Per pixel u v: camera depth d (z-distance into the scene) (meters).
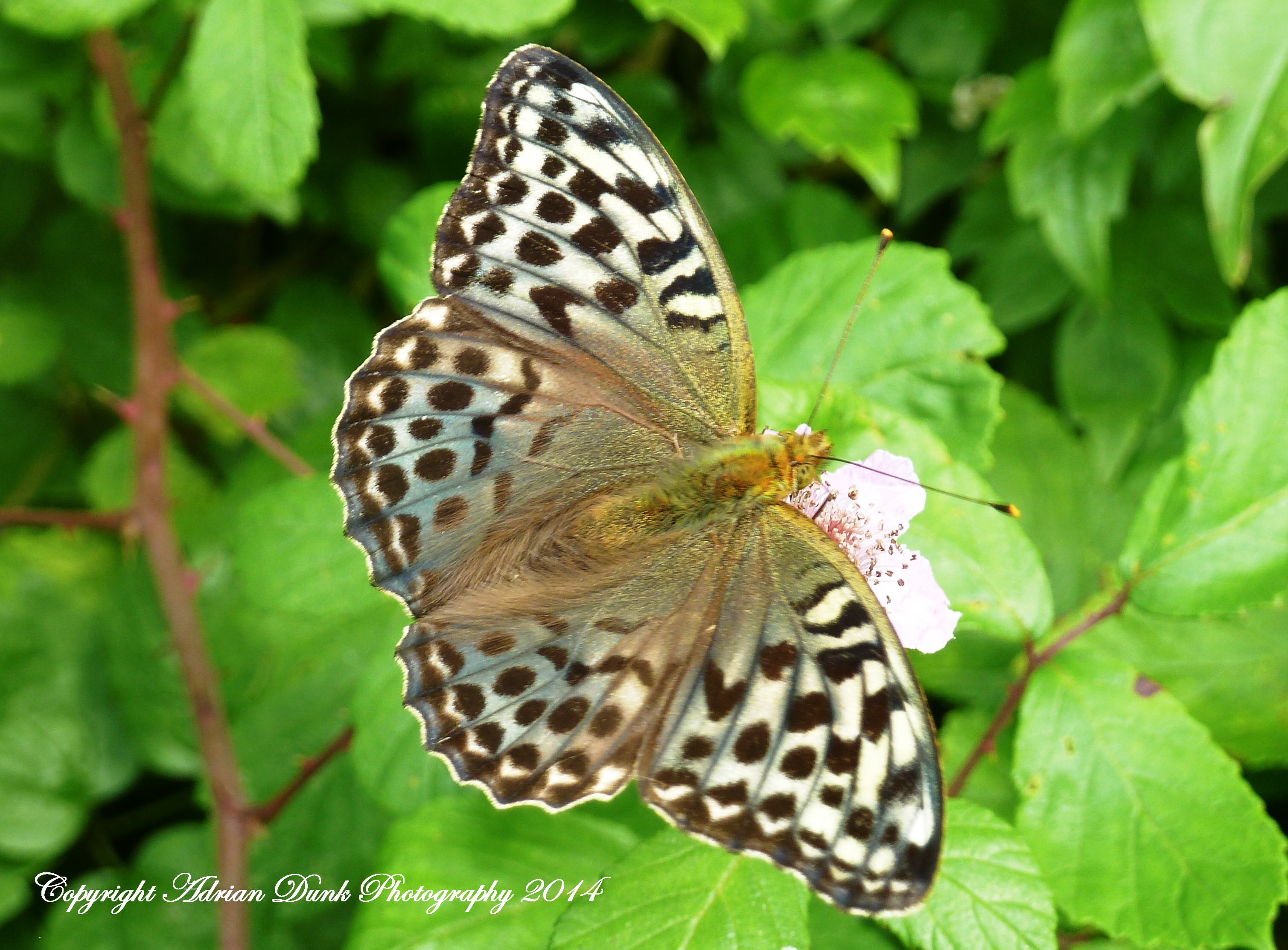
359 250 0.40
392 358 0.30
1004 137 0.35
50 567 0.38
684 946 0.30
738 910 0.30
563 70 0.30
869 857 0.29
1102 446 0.36
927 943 0.30
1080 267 0.35
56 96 0.37
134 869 0.36
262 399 0.39
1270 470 0.31
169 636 0.37
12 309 0.39
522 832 0.32
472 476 0.31
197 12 0.34
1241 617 0.35
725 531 0.30
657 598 0.30
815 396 0.32
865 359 0.33
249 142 0.33
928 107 0.37
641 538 0.30
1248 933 0.30
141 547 0.38
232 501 0.38
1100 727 0.31
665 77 0.38
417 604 0.30
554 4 0.33
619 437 0.31
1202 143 0.32
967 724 0.34
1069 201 0.35
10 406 0.39
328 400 0.39
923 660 0.35
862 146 0.35
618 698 0.30
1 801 0.36
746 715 0.30
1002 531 0.32
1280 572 0.31
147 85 0.36
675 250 0.31
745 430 0.31
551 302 0.31
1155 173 0.36
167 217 0.40
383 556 0.30
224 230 0.40
